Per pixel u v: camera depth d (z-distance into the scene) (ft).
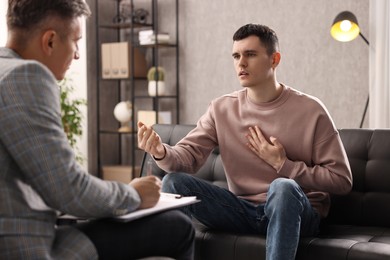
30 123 4.51
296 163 7.93
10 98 4.54
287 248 6.98
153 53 17.49
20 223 4.64
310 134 8.06
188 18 16.57
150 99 17.75
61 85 16.75
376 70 12.84
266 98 8.37
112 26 17.25
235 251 7.63
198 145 8.75
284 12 14.73
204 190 7.95
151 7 17.44
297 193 7.17
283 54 14.80
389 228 8.15
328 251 7.00
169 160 8.25
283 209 7.04
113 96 18.44
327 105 14.23
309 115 8.14
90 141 17.84
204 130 8.88
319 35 14.21
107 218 5.26
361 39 13.61
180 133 9.59
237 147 8.54
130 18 17.40
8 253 4.61
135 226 5.30
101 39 17.98
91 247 4.94
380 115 12.82
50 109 4.64
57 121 4.67
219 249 7.79
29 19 5.03
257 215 7.91
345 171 7.93
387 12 12.72
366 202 8.34
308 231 7.59
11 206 4.62
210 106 9.04
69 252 4.82
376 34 12.85
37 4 5.03
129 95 18.34
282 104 8.30
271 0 14.90
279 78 14.90
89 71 17.76
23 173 4.70
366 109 12.98
